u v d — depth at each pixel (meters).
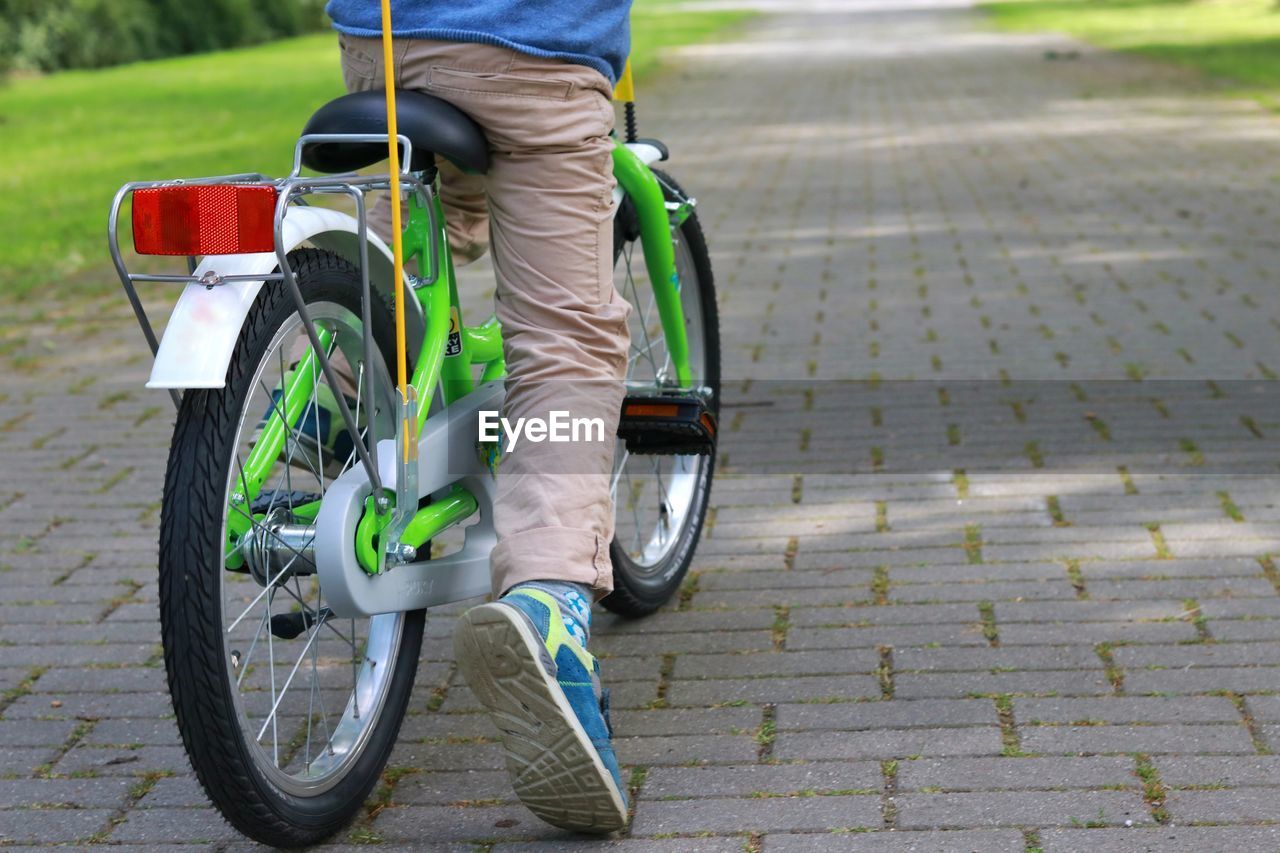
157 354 2.22
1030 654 3.18
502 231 2.59
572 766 2.32
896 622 3.39
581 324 2.55
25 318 7.21
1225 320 6.11
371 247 2.57
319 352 2.26
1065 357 5.66
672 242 3.41
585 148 2.57
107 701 3.18
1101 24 27.59
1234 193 9.16
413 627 2.81
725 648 3.29
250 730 2.34
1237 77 16.55
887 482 4.38
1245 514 3.97
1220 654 3.13
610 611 3.47
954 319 6.36
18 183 12.27
